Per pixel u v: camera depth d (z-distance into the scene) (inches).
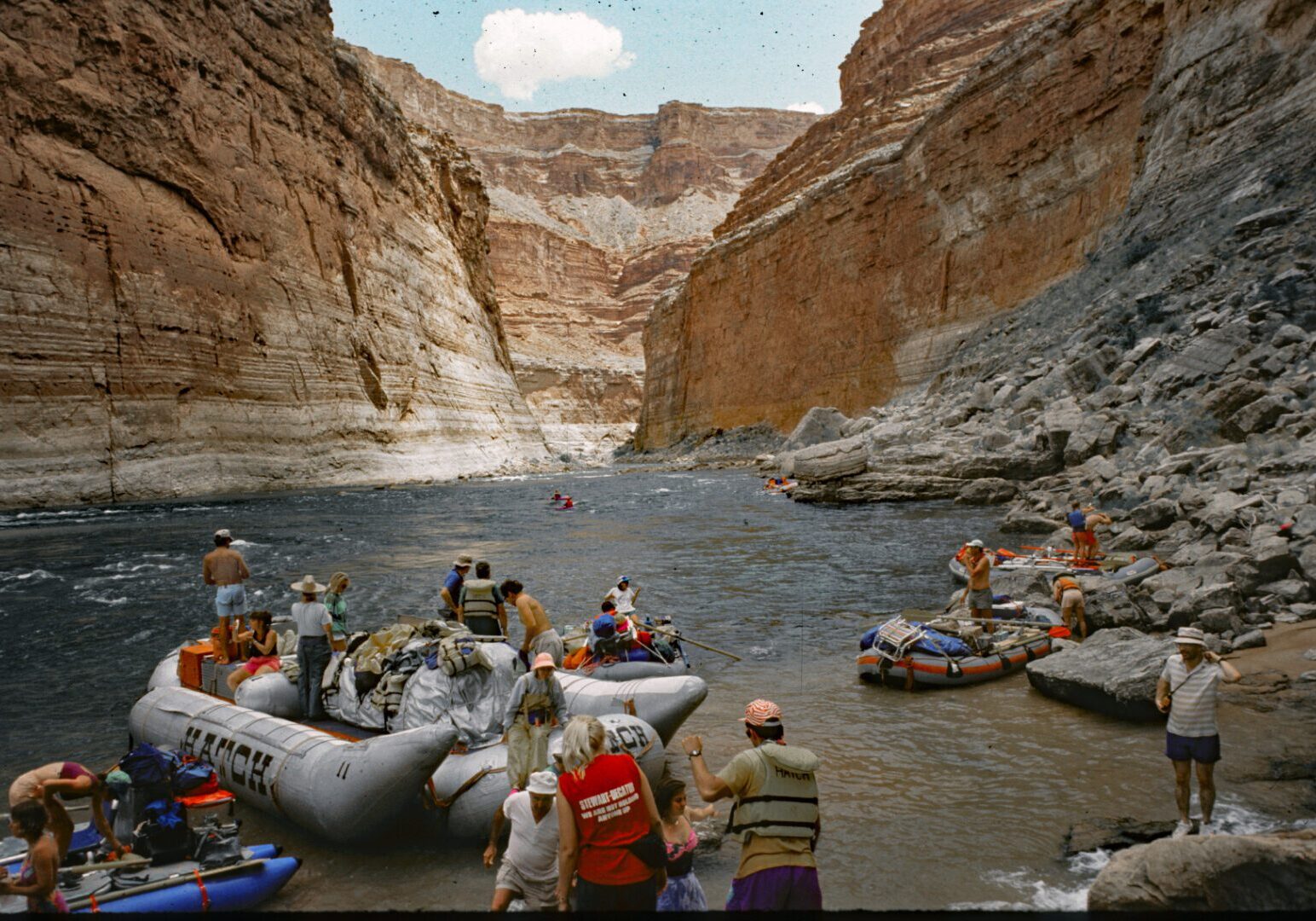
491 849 219.8
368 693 294.4
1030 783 261.3
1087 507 797.9
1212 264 1133.1
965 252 2036.2
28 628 536.4
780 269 2898.6
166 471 1498.5
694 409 3567.9
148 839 197.8
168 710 303.0
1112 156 1647.4
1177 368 975.6
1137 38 1594.5
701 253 3577.8
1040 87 1814.7
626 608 434.0
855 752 295.4
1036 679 354.3
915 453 1237.7
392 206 2463.1
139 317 1477.6
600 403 6176.2
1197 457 749.9
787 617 535.8
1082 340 1270.9
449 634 313.6
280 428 1779.0
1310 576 417.4
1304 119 1181.1
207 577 364.2
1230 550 478.9
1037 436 1125.1
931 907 189.3
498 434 2864.2
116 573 746.2
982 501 1085.1
